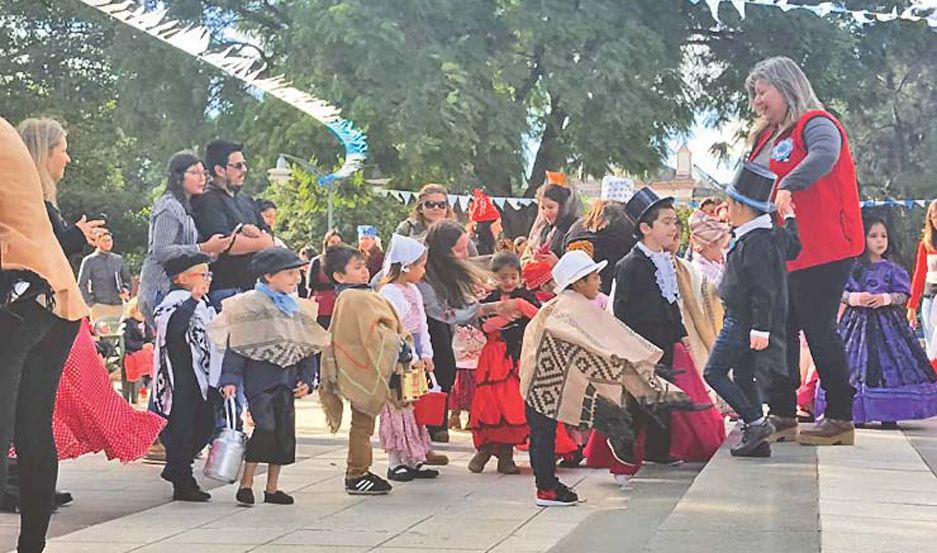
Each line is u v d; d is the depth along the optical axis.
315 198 22.11
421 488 7.34
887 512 4.65
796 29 23.81
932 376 8.67
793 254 6.64
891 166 26.39
